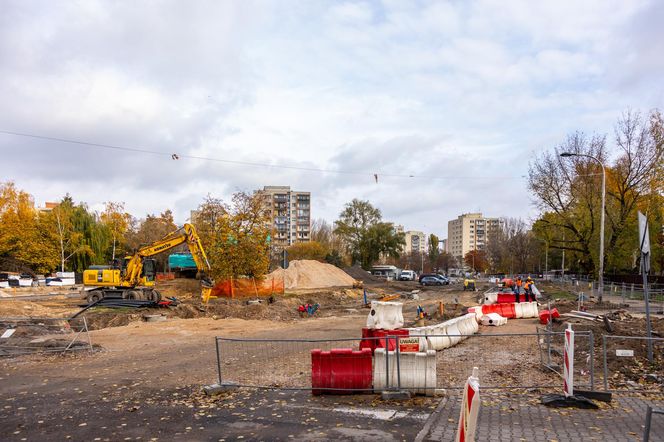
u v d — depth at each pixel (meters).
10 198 60.50
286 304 33.38
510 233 93.06
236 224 37.97
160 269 85.69
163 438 6.95
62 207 69.50
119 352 15.07
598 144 40.94
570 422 7.28
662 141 37.88
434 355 8.86
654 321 17.80
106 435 7.14
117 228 75.44
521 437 6.63
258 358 13.30
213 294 38.78
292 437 6.83
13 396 9.64
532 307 23.98
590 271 42.22
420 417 7.63
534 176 42.94
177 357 13.88
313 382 9.07
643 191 39.75
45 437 7.12
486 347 14.17
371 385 9.05
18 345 15.24
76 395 9.64
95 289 31.42
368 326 12.49
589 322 18.30
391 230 87.75
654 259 51.31
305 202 141.12
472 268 118.50
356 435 6.84
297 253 88.50
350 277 67.00
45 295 45.03
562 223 44.47
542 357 11.49
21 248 61.59
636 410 7.88
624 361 10.89
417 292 47.50
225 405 8.55
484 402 8.38
